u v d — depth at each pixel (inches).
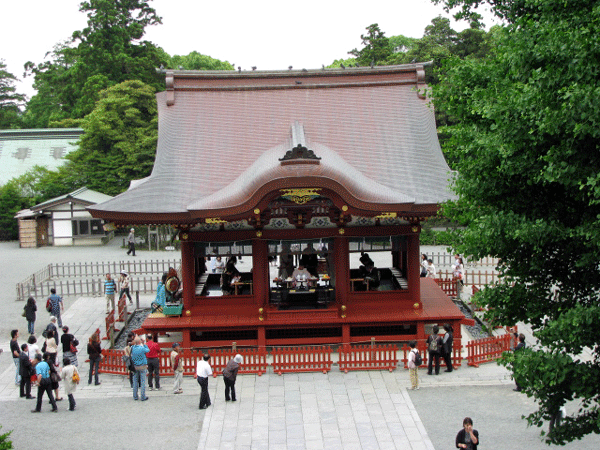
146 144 2834.6
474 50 2662.4
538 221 621.3
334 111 1364.4
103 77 3614.7
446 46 2721.5
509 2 891.4
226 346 1202.6
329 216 1190.9
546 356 619.5
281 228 1203.9
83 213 2593.5
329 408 957.8
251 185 1107.3
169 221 1149.1
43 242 2603.3
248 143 1310.3
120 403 1000.2
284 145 1235.2
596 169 572.1
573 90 550.9
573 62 574.9
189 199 1189.7
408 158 1279.5
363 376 1089.4
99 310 1563.7
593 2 629.3
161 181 1233.4
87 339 1331.2
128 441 863.7
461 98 836.0
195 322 1180.5
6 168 3248.0
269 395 1015.0
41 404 992.2
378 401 979.9
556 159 584.7
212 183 1230.3
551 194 679.7
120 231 2883.9
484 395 997.2
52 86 4680.1
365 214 1119.6
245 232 1209.4
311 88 1401.3
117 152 2928.2
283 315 1187.3
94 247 2541.8
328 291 1227.9
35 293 1697.8
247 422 916.0
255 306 1227.9
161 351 1154.7
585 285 673.0
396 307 1232.2
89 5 3919.8
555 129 562.9
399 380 1067.3
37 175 2984.7
